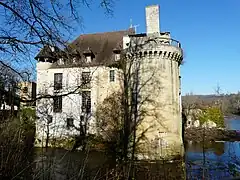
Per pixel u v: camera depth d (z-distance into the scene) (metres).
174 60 31.09
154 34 31.12
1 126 8.71
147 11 31.77
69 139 32.00
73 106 35.28
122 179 12.07
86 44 41.56
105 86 36.22
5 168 7.11
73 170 9.28
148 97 29.62
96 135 33.72
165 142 28.47
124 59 32.75
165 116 29.20
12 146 8.08
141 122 29.36
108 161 23.53
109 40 41.44
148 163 25.66
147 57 30.22
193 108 51.09
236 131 45.06
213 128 45.03
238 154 24.05
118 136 32.00
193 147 34.41
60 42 6.01
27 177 7.55
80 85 7.66
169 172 18.22
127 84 31.64
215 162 20.83
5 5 5.50
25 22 5.68
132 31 41.81
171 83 30.28
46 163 8.84
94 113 35.53
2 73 6.67
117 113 33.69
